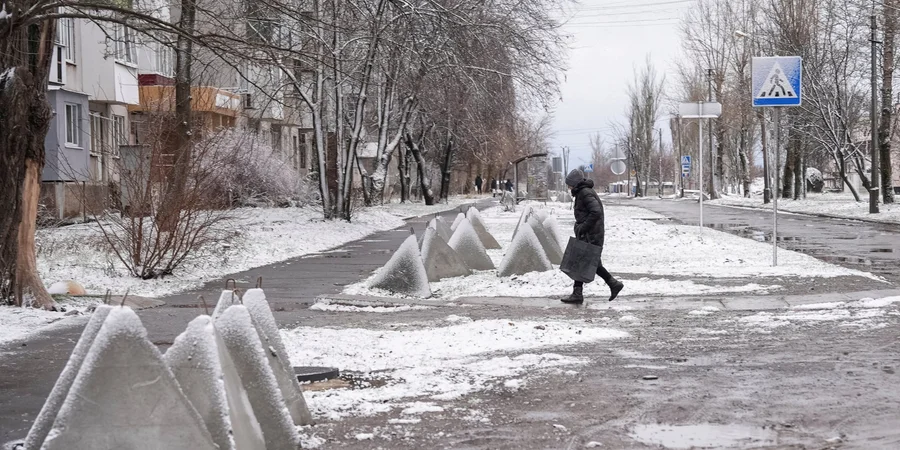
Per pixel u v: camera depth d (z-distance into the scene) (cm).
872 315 1209
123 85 3819
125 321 525
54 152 3030
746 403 748
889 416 699
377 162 4781
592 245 1412
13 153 1341
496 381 843
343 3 2783
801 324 1161
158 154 1822
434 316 1316
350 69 3030
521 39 3522
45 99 1397
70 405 516
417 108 4809
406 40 3158
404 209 5322
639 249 2358
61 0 1340
